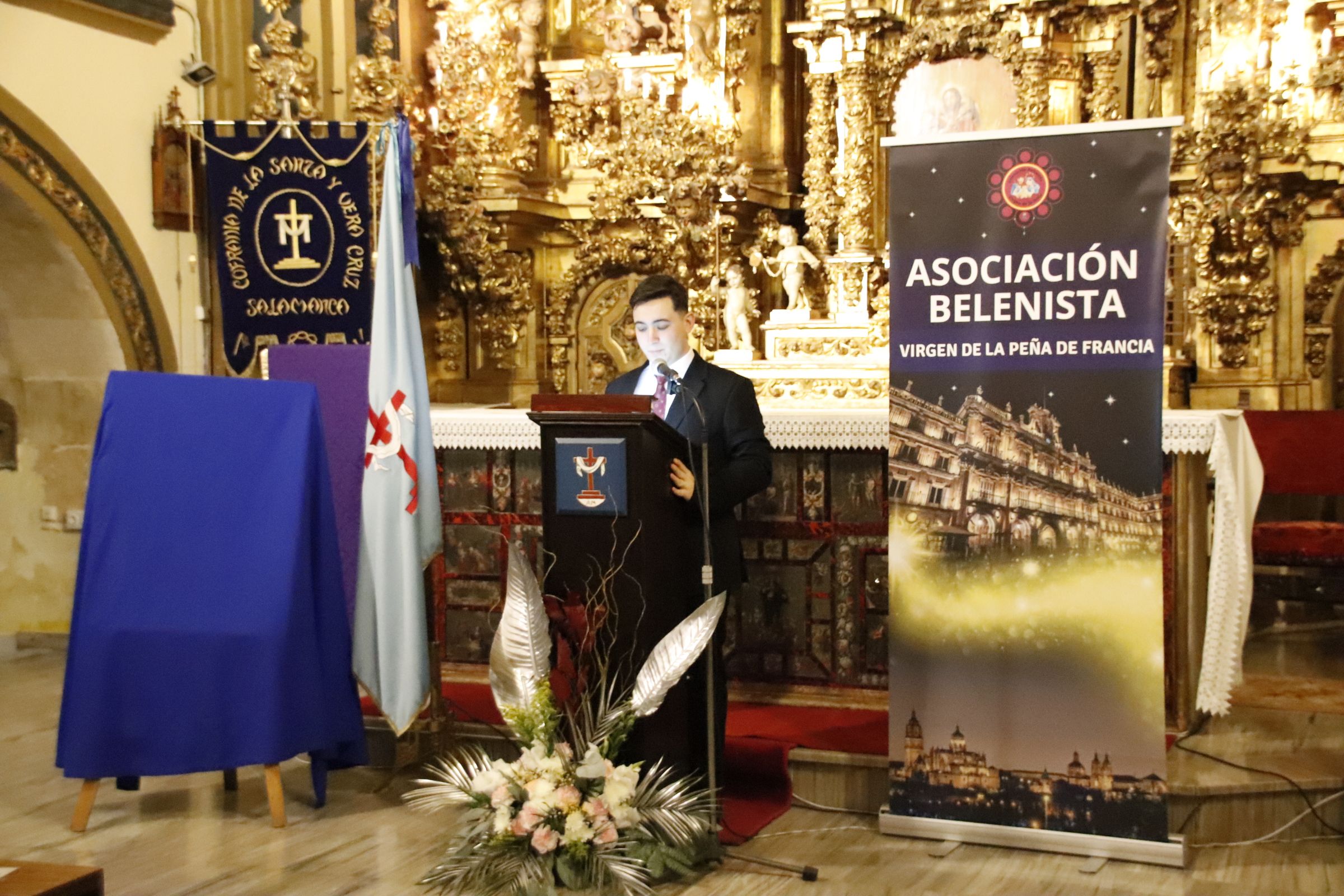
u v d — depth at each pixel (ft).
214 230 23.25
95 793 13.34
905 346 12.62
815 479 16.01
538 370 25.93
